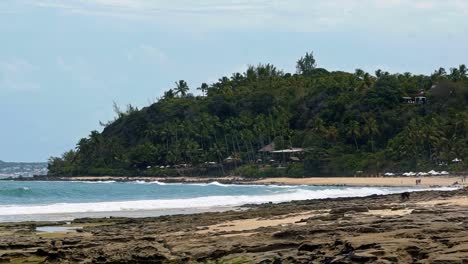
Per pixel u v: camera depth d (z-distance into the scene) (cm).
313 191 10738
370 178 15075
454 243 2273
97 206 6656
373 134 18188
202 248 2889
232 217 4594
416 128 16912
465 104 18875
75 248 3080
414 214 3556
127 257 2789
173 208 6694
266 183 15975
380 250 2197
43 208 6306
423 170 15838
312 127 19738
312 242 2611
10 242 3291
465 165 15412
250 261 2523
